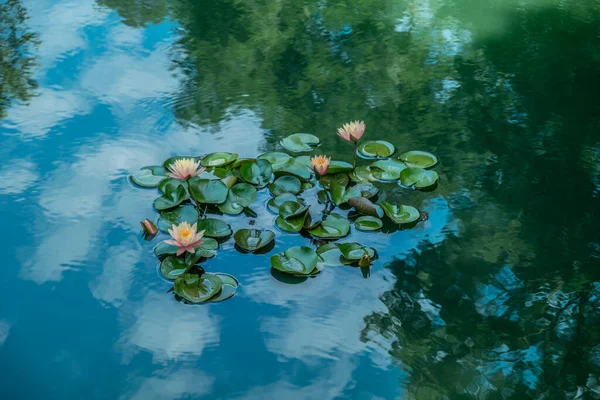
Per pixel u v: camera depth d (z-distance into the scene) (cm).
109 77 372
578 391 182
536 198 271
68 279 224
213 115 332
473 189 276
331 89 362
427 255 238
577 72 383
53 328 203
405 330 204
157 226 249
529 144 310
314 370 188
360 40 429
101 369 188
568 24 454
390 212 255
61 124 324
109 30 435
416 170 282
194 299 213
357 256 233
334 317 209
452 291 221
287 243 243
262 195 269
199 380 184
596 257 237
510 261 235
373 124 325
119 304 213
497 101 351
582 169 291
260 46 416
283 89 362
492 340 200
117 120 328
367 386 183
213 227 246
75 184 278
